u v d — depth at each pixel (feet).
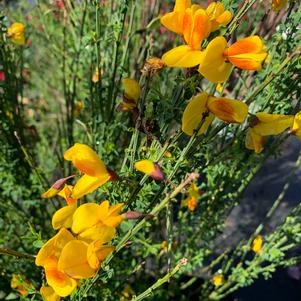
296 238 0.78
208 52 0.38
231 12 0.46
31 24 1.20
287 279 1.11
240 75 0.71
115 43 0.69
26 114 1.32
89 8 0.79
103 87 0.76
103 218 0.39
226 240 1.18
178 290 0.95
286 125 0.44
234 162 0.72
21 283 0.57
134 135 0.47
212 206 0.79
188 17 0.40
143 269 0.85
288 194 1.33
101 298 0.67
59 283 0.41
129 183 0.43
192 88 0.44
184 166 0.47
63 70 0.91
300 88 0.56
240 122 0.40
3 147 0.80
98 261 0.40
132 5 0.68
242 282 0.85
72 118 0.90
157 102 0.47
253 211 1.28
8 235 0.86
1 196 0.88
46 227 0.93
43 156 1.08
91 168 0.40
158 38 1.04
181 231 0.88
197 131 0.41
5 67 0.77
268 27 0.76
